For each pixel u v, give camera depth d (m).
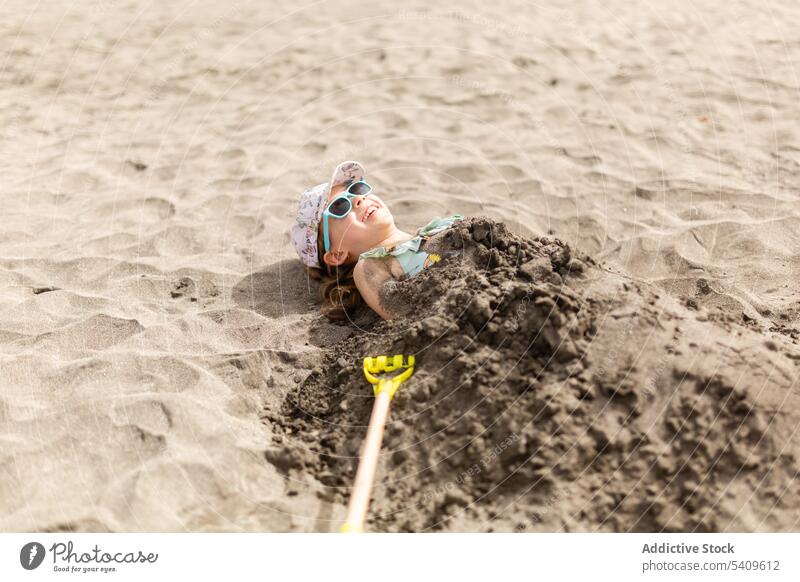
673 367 2.75
